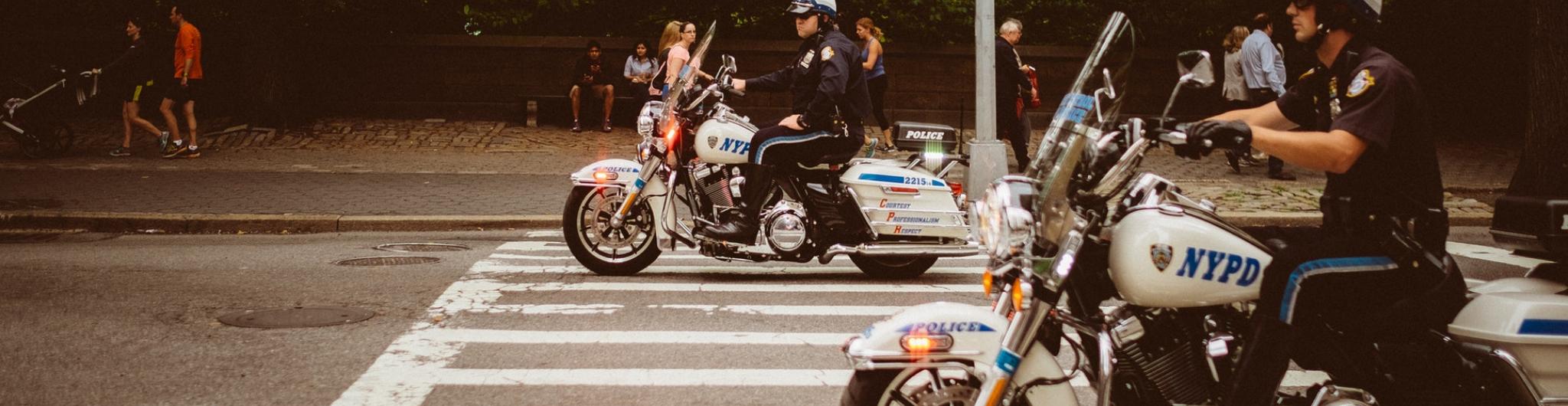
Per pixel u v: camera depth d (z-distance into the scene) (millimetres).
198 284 7711
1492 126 21922
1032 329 3281
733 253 7652
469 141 17828
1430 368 3475
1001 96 14062
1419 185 3328
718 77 7789
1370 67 3234
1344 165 3197
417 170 14516
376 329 6398
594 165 8016
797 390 5281
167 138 15375
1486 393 3510
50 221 10680
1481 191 13680
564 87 20891
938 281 8164
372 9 21188
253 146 16859
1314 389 3504
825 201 7680
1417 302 3373
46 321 6504
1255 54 14352
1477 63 21953
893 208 7777
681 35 13766
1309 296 3340
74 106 19875
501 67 20812
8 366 5523
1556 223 3734
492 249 9508
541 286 7754
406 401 5027
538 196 12375
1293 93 3656
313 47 20531
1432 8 21672
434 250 9406
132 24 15430
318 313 6828
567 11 21031
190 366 5570
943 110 21391
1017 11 22250
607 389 5262
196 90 15500
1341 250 3344
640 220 8008
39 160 14945
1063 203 3246
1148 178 3471
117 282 7758
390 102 20703
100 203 11422
